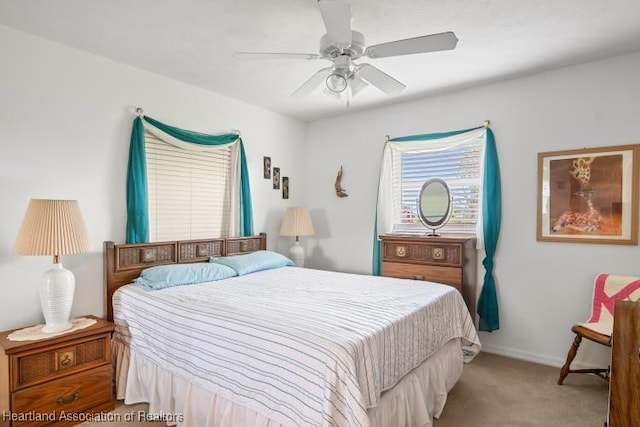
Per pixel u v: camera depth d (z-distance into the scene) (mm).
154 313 2223
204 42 2447
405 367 1893
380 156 3959
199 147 3293
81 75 2562
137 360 2344
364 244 4109
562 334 2943
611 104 2729
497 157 3223
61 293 2150
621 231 2695
